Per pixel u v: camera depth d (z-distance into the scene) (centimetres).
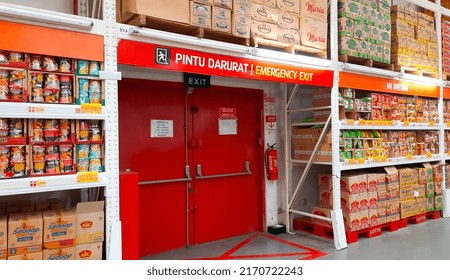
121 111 382
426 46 536
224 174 457
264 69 353
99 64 263
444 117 592
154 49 285
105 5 263
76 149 255
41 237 234
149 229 400
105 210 262
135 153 391
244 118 479
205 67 313
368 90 473
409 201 504
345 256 381
